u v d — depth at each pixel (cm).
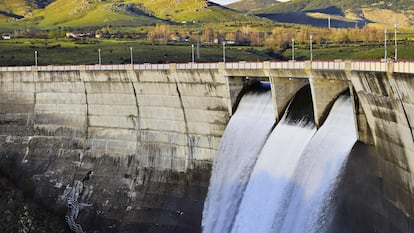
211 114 8294
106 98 9656
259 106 7656
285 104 7188
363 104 5747
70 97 10150
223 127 8212
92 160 9844
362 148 5706
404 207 5297
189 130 8612
